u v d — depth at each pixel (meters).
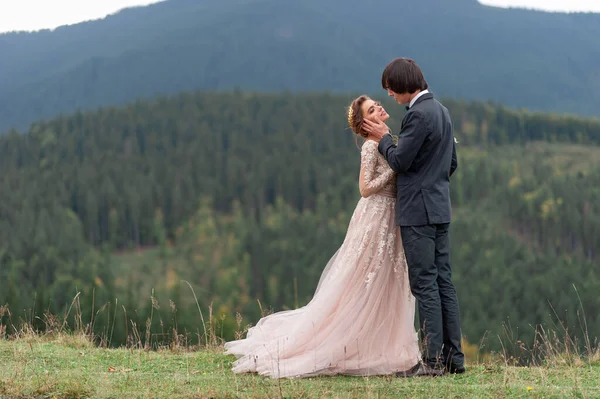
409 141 4.70
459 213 142.88
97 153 191.12
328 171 173.75
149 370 5.03
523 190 151.00
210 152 193.75
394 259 5.07
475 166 167.00
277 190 167.38
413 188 4.81
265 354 4.91
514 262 113.31
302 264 122.44
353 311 4.95
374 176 5.07
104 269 114.94
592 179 155.12
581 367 5.17
